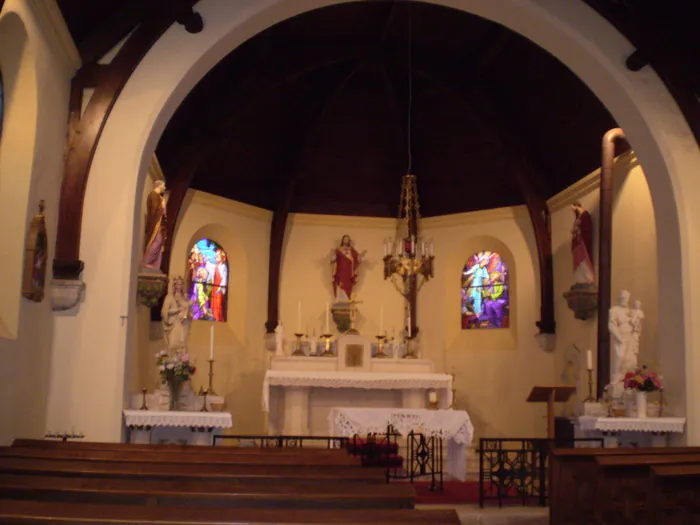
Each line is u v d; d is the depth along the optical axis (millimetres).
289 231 17344
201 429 9812
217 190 16094
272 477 5914
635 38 10648
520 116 15414
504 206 16938
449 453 11992
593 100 13438
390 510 4598
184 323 11609
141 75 9984
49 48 8711
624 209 13352
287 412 13945
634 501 7801
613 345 11430
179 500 5410
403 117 16469
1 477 5469
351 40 14703
